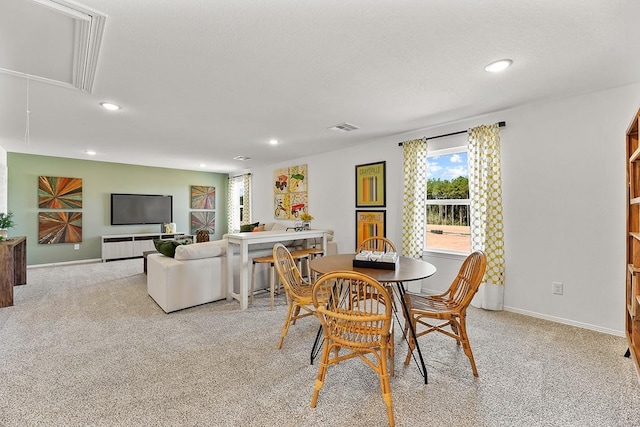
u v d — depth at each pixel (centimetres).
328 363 173
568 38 190
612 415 163
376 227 464
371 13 165
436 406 171
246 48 201
